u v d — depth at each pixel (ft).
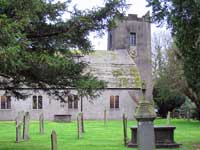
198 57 74.69
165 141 70.49
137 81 195.00
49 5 54.90
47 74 54.75
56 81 56.49
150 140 35.81
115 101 191.52
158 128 70.08
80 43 57.47
